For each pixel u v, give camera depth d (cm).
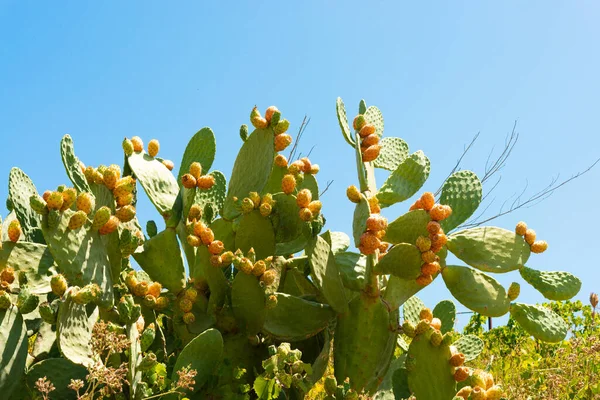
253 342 386
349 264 407
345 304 388
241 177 406
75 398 331
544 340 399
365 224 386
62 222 330
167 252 383
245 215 387
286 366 354
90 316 334
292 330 385
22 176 392
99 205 362
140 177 392
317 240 383
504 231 412
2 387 312
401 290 387
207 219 410
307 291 405
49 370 330
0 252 333
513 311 404
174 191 401
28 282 334
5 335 314
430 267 377
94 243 340
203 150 443
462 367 368
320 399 429
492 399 352
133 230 393
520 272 410
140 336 336
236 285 377
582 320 625
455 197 428
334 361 392
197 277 396
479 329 634
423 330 374
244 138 432
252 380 384
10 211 410
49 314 317
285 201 388
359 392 381
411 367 376
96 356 320
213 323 383
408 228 388
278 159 426
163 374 336
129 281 360
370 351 384
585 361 462
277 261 393
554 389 428
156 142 411
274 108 402
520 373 464
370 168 426
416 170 435
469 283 401
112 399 334
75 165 409
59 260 328
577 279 409
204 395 354
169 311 386
